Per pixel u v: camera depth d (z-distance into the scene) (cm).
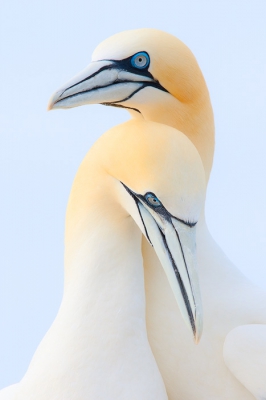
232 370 1194
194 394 1227
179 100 1214
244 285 1242
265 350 1164
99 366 1150
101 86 1166
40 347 1202
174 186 1054
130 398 1148
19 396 1188
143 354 1168
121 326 1157
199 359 1206
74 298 1174
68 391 1148
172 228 1065
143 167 1070
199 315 1062
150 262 1219
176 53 1191
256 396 1199
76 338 1158
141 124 1121
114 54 1166
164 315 1209
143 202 1084
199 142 1245
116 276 1163
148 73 1180
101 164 1141
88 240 1173
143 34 1184
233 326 1198
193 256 1068
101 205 1164
